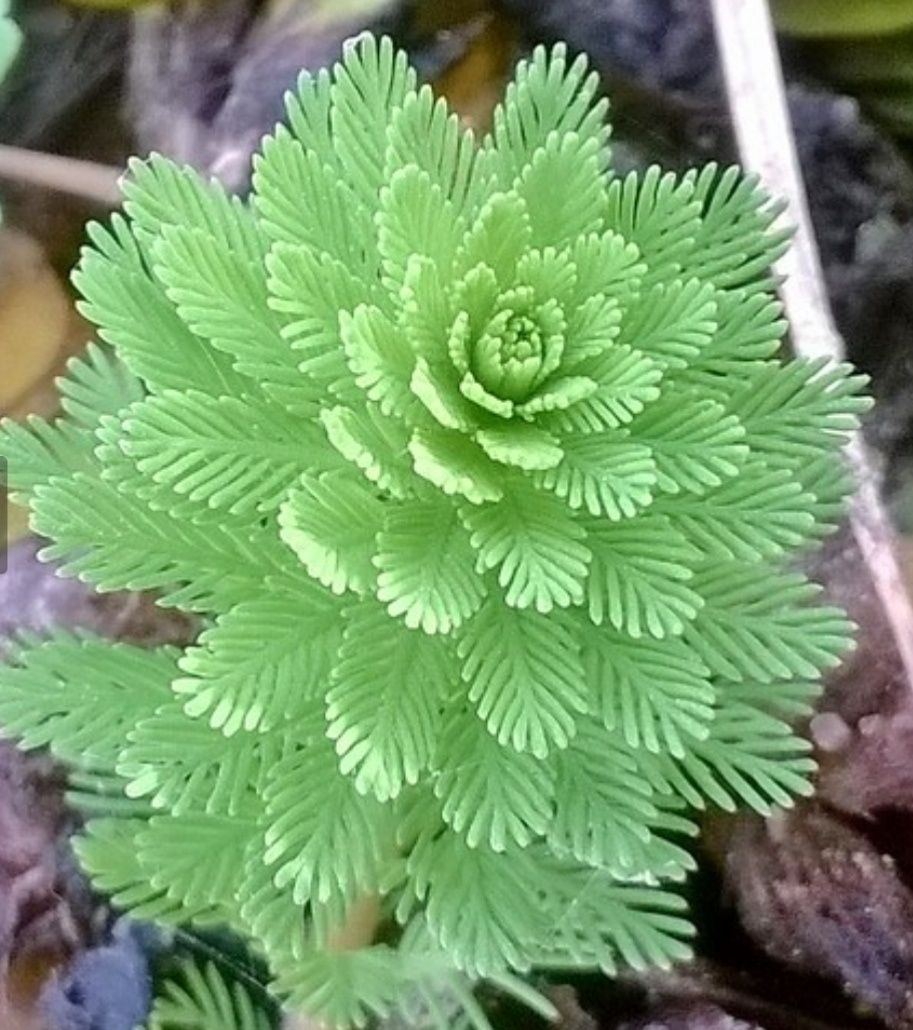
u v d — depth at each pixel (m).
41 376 0.15
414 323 0.09
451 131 0.10
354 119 0.10
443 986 0.12
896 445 0.15
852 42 0.15
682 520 0.10
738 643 0.10
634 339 0.10
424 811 0.11
